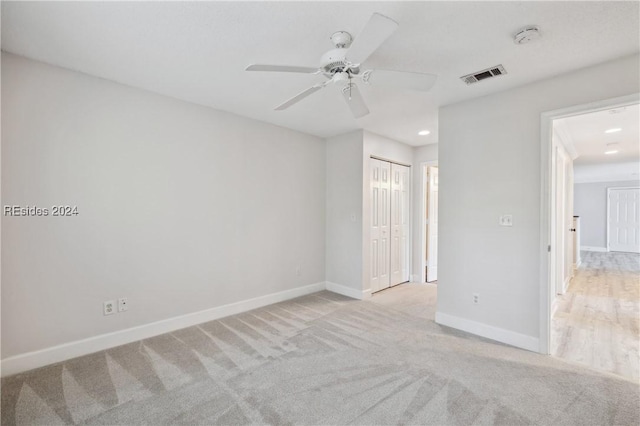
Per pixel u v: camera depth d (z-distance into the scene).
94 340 2.50
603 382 2.07
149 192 2.79
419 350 2.54
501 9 1.65
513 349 2.57
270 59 2.21
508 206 2.69
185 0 1.58
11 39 1.96
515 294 2.65
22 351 2.19
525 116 2.59
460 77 2.46
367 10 1.67
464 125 2.96
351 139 4.14
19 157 2.17
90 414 1.75
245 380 2.09
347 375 2.16
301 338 2.77
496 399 1.89
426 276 5.05
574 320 3.24
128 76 2.49
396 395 1.93
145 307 2.78
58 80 2.32
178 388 2.00
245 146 3.51
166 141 2.89
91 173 2.48
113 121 2.58
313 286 4.32
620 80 2.15
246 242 3.54
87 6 1.63
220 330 2.95
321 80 2.53
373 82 1.96
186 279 3.04
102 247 2.54
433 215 5.15
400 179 4.78
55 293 2.32
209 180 3.20
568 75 2.38
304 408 1.81
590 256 7.88
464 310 2.97
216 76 2.48
